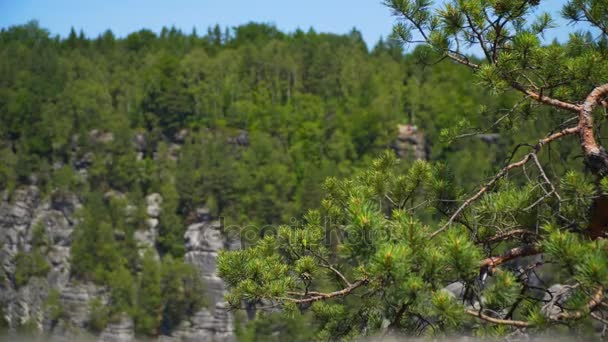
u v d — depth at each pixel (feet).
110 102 431.02
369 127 405.18
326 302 26.32
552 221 20.97
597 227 20.53
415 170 25.59
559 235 16.55
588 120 20.98
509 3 22.12
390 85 448.65
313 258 24.62
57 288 353.51
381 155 27.43
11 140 406.62
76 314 336.49
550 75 23.52
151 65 466.70
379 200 25.52
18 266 356.38
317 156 407.03
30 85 426.51
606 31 24.30
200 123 425.69
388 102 420.77
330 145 401.49
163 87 426.51
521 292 20.25
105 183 387.34
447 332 18.44
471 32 23.85
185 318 322.75
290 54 493.36
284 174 354.33
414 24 24.48
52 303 339.98
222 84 457.68
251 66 483.92
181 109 420.77
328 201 26.84
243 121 433.48
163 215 355.15
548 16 24.75
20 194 378.94
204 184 353.31
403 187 25.55
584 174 23.88
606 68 24.06
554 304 17.46
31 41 525.75
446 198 25.02
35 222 373.40
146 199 375.04
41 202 379.76
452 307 16.40
